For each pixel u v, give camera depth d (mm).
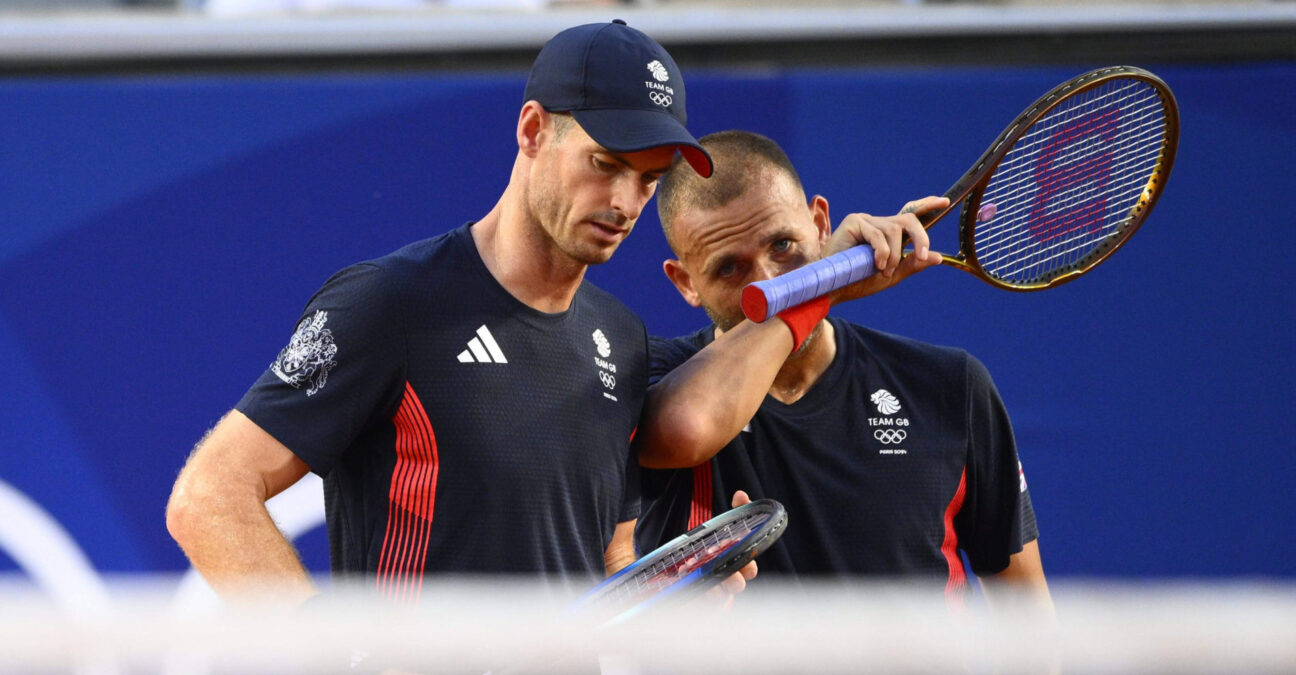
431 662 7734
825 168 15547
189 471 9203
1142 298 15477
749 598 11031
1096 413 15352
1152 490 15289
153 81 15844
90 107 15320
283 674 7215
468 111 15477
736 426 10297
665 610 8914
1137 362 15414
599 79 9195
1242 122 15688
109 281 15203
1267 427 15391
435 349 9336
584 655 9703
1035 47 16703
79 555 14992
